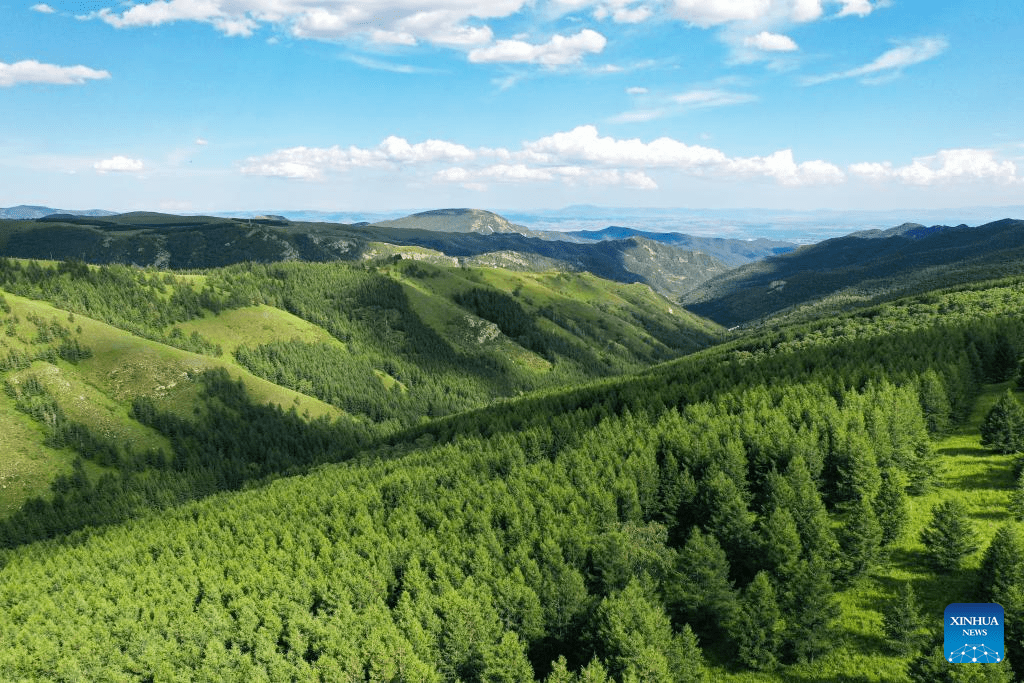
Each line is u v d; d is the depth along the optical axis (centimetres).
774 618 5388
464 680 6391
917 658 4562
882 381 10431
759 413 9925
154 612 8375
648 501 8431
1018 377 10644
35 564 11850
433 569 8038
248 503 13175
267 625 7494
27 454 19825
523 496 9175
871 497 6869
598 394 17138
